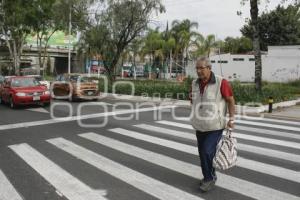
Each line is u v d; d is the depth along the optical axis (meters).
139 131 11.40
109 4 30.59
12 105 18.62
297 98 21.83
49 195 5.79
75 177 6.67
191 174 6.83
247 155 8.32
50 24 40.78
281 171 7.05
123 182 6.38
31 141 9.91
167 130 11.56
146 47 50.97
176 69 53.16
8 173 6.95
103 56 31.83
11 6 32.00
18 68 44.31
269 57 44.59
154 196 5.70
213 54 51.53
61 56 72.81
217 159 5.71
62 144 9.51
